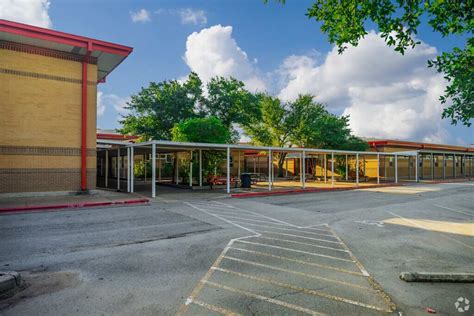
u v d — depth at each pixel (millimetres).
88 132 15984
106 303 4031
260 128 33812
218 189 20641
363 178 30656
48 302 4051
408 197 17266
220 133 22688
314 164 36375
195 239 7422
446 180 32844
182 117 27859
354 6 4992
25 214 10750
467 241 7465
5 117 13961
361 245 7035
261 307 3979
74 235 7750
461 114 4617
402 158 35906
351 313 3859
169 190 19719
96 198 14406
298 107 32438
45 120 14875
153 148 15805
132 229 8484
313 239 7531
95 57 16250
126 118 28156
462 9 4148
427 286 4730
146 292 4383
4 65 14000
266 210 12219
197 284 4688
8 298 4172
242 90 29953
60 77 15297
